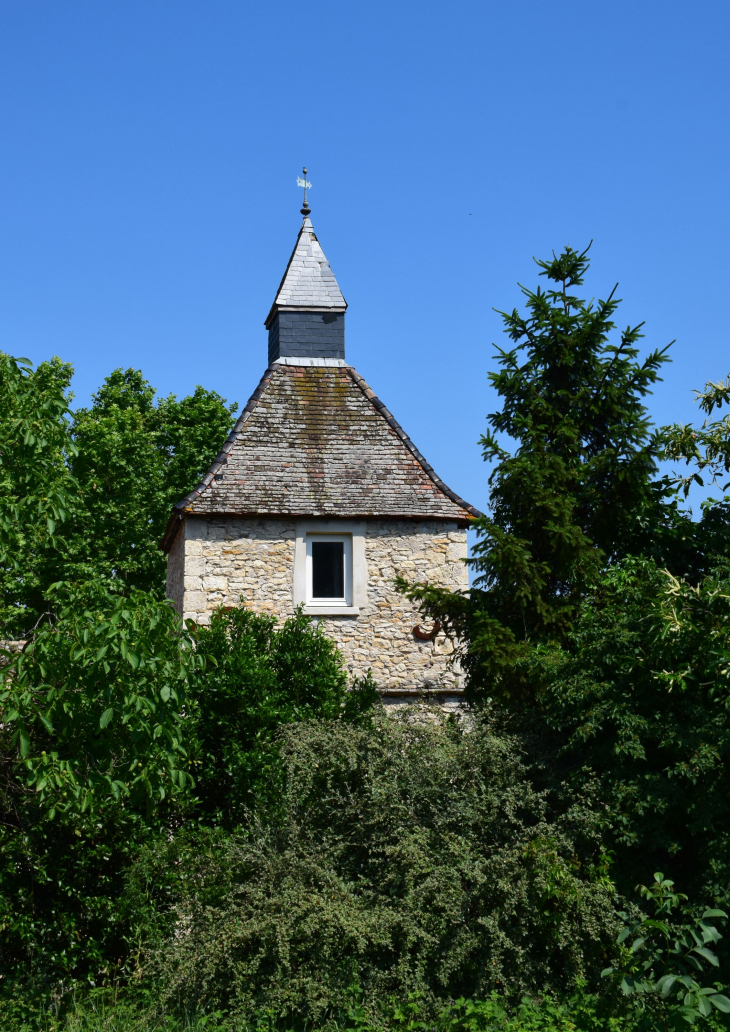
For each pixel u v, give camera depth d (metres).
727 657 7.25
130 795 7.37
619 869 7.57
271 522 14.37
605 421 11.46
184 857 8.62
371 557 14.52
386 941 6.65
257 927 6.71
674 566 11.08
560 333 11.37
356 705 11.61
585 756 8.10
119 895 8.58
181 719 7.23
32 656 6.75
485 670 10.02
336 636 14.12
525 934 6.89
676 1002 5.53
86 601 7.12
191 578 13.97
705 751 7.34
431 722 8.66
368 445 15.34
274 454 14.95
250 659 11.18
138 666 6.42
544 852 6.95
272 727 10.86
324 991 6.62
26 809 8.22
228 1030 6.55
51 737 7.27
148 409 26.34
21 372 8.15
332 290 16.77
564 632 10.26
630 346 11.46
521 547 10.23
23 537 7.97
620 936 5.43
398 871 7.18
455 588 14.56
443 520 14.78
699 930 6.46
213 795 10.57
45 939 8.32
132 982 8.05
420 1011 6.54
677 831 7.71
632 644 8.09
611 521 11.24
